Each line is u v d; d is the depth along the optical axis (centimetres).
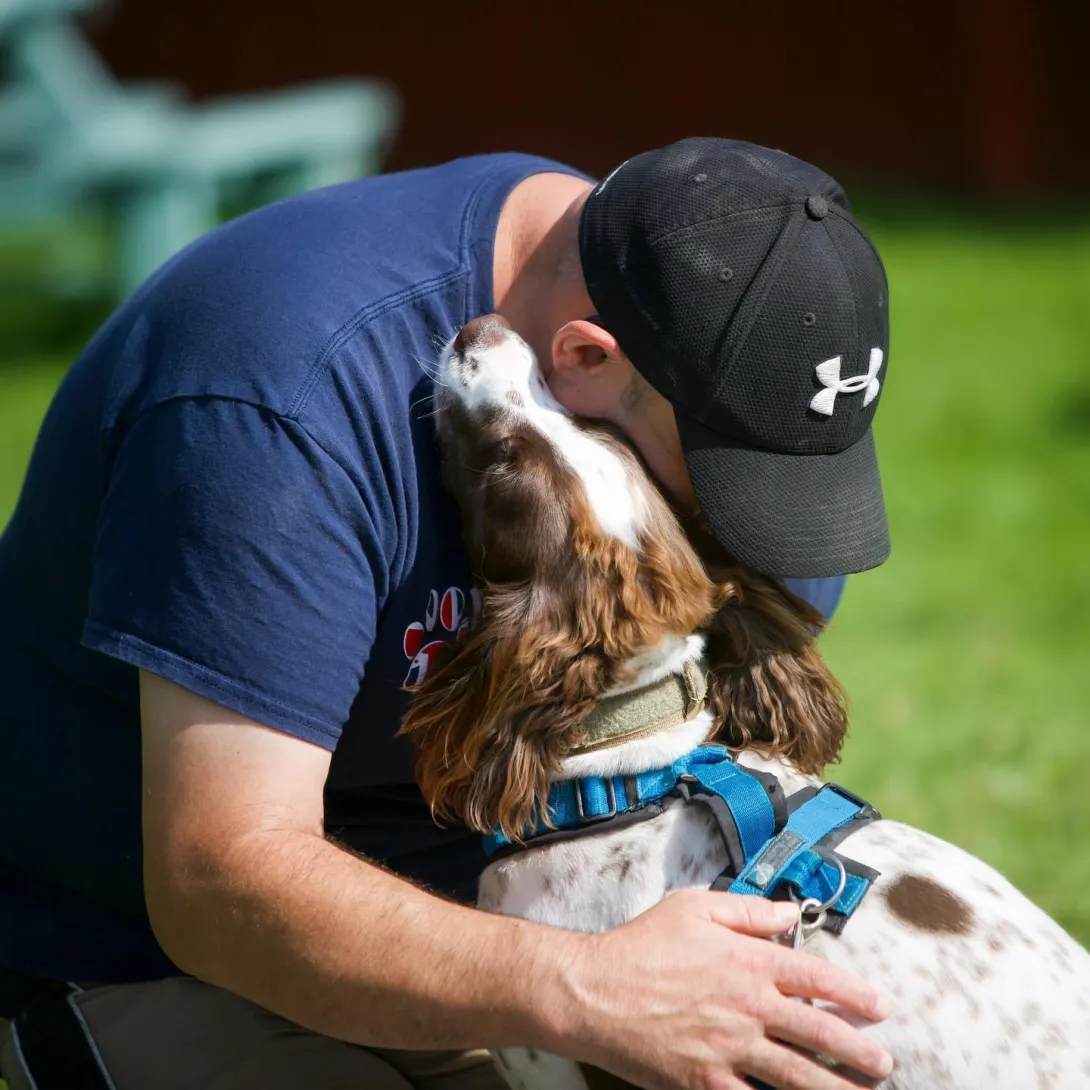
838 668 1095
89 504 476
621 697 465
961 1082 425
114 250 2258
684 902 412
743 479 455
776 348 446
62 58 1986
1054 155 3334
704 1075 394
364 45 3241
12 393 1819
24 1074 505
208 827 421
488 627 455
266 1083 495
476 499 466
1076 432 1750
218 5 3219
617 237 459
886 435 1769
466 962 402
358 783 504
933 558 1377
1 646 516
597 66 3272
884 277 477
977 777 870
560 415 468
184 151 2009
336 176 2219
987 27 3222
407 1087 517
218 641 427
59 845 508
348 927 407
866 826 476
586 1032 395
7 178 2016
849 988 398
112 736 493
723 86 3303
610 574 450
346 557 443
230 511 430
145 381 456
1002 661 1105
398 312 472
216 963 423
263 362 443
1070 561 1356
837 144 3338
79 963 519
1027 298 2356
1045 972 444
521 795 450
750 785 457
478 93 3269
